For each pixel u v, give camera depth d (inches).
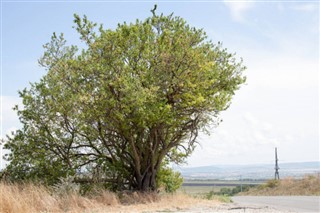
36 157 1047.0
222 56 1088.2
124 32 986.7
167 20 1037.8
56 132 1064.2
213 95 1046.4
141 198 935.7
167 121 983.0
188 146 1104.8
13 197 631.8
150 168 1112.2
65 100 973.8
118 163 1091.9
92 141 1111.6
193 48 1020.5
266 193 2004.2
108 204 828.0
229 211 713.6
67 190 820.6
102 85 957.2
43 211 671.1
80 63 988.6
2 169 1047.6
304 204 917.8
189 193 1160.8
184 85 988.6
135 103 920.9
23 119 1064.8
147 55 975.0
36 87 1044.5
